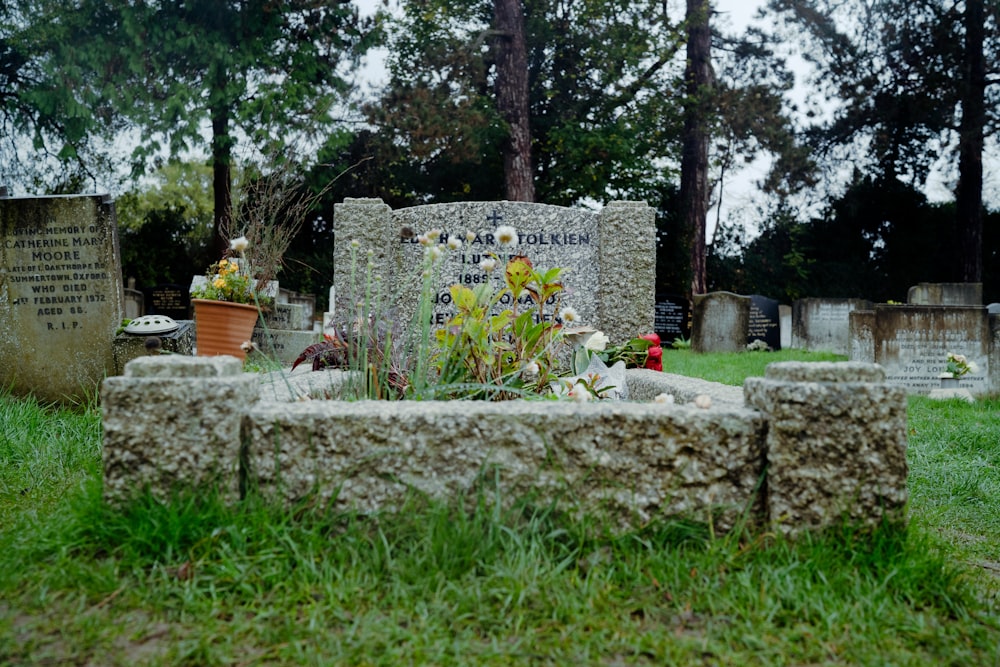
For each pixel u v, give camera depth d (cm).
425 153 1811
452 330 393
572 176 2022
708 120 2069
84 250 575
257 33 1847
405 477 235
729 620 204
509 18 1786
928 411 712
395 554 227
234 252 827
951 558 297
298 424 235
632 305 570
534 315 552
